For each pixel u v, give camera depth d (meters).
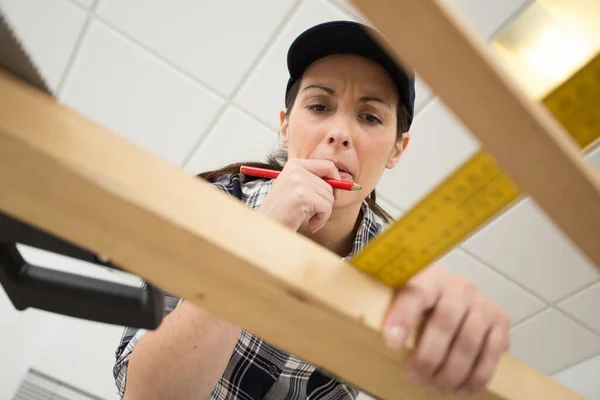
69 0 1.68
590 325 2.44
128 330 0.95
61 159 0.30
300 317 0.38
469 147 1.87
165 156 2.09
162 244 0.34
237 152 2.05
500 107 0.28
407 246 0.38
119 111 1.94
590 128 0.34
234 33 1.73
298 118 1.03
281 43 1.75
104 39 1.76
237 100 1.89
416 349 0.40
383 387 0.45
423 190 2.02
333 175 0.88
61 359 2.16
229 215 0.35
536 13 1.31
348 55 1.05
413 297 0.40
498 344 0.43
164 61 1.80
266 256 0.35
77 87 1.88
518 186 0.32
